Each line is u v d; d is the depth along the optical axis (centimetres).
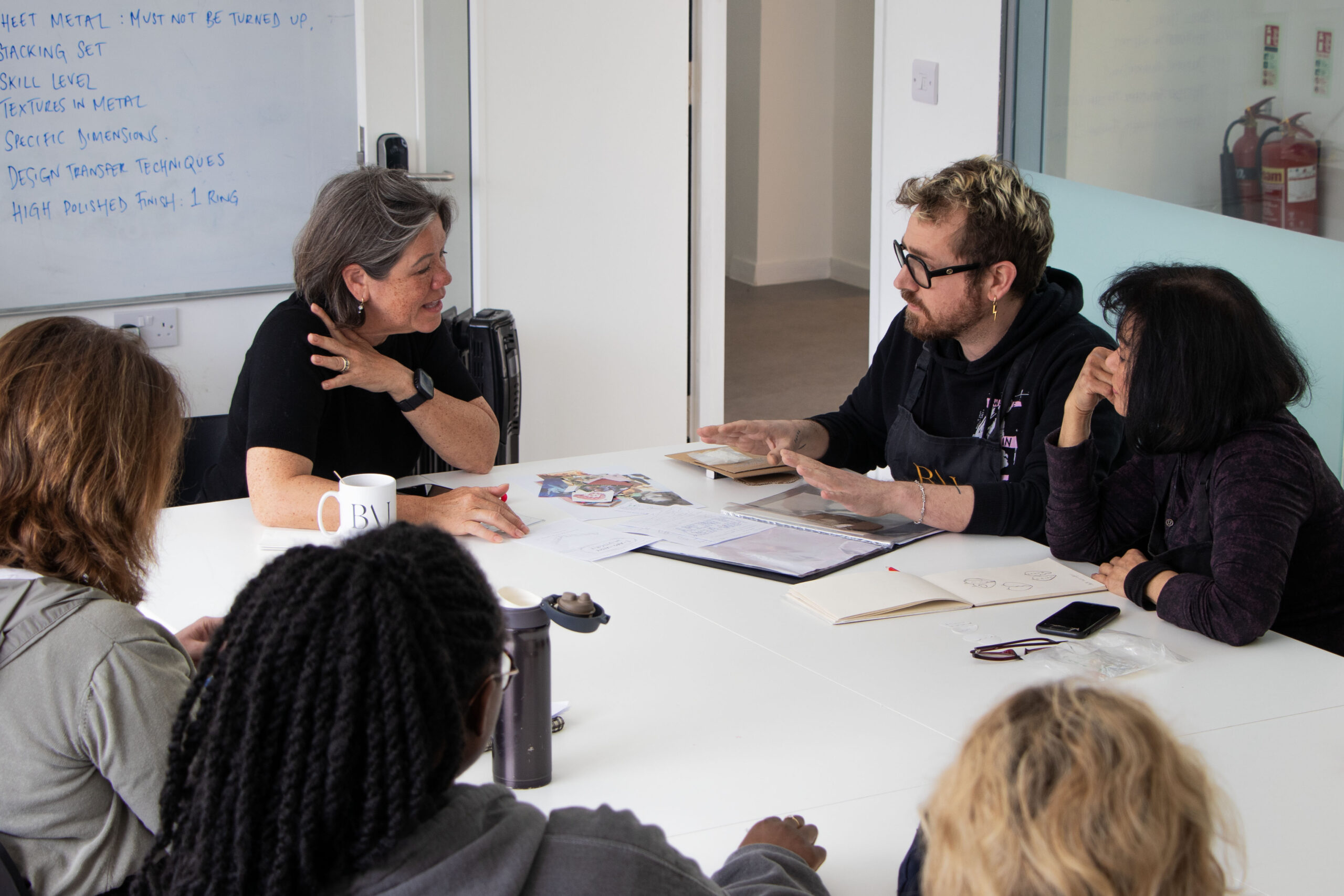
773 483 226
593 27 380
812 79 731
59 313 324
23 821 105
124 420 108
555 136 383
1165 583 164
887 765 125
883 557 189
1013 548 194
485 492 198
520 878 74
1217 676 147
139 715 105
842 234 758
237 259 346
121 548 110
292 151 347
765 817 116
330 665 68
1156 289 165
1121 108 325
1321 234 275
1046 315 215
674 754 127
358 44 340
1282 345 164
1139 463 188
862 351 608
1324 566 167
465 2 361
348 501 180
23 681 102
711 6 407
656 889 77
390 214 203
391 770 68
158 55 320
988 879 64
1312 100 271
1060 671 147
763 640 156
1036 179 360
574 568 180
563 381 406
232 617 73
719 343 437
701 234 427
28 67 304
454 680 73
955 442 222
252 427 201
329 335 209
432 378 235
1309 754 128
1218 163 298
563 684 143
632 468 236
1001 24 360
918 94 397
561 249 394
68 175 316
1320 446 287
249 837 68
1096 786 62
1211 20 293
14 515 105
